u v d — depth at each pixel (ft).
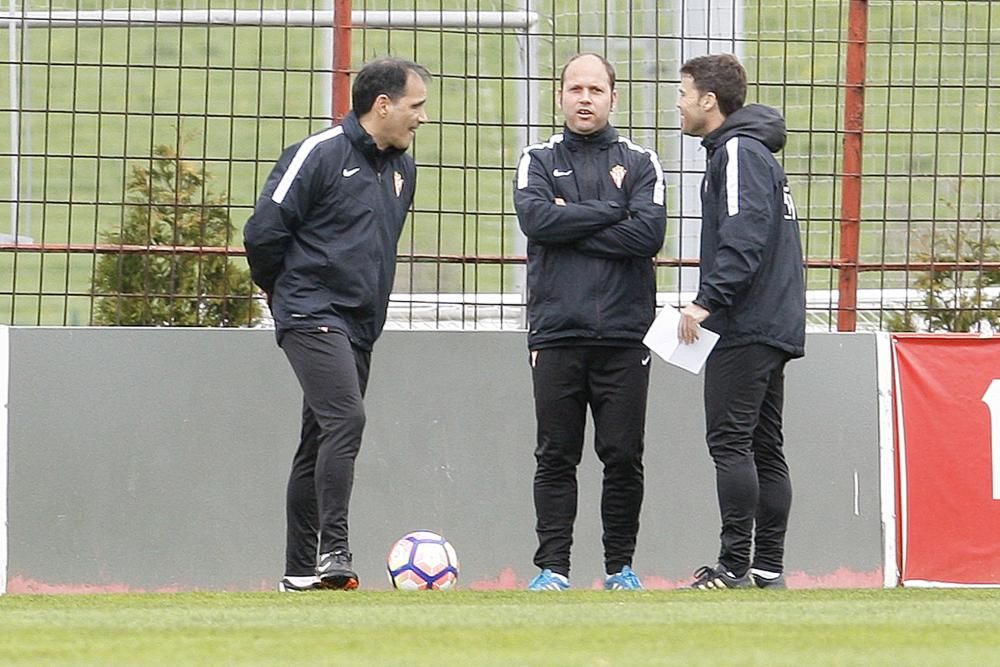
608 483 74.69
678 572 85.05
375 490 83.41
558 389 73.72
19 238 85.81
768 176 70.08
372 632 46.60
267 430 83.35
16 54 85.15
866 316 88.63
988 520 86.12
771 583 73.36
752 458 70.90
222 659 40.40
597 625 48.44
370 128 72.54
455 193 102.89
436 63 95.04
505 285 90.99
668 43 87.97
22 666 39.17
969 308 87.76
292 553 73.97
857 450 86.22
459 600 61.57
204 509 82.84
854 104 86.63
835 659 40.37
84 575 82.02
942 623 49.55
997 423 86.43
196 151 112.57
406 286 87.76
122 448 82.48
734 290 69.26
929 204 92.99
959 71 104.99
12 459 81.71
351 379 71.05
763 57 92.02
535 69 85.35
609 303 73.10
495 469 84.28
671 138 87.15
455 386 84.23
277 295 72.33
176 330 82.99
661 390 85.30
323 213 71.82
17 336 81.97
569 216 72.23
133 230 84.02
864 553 86.07
